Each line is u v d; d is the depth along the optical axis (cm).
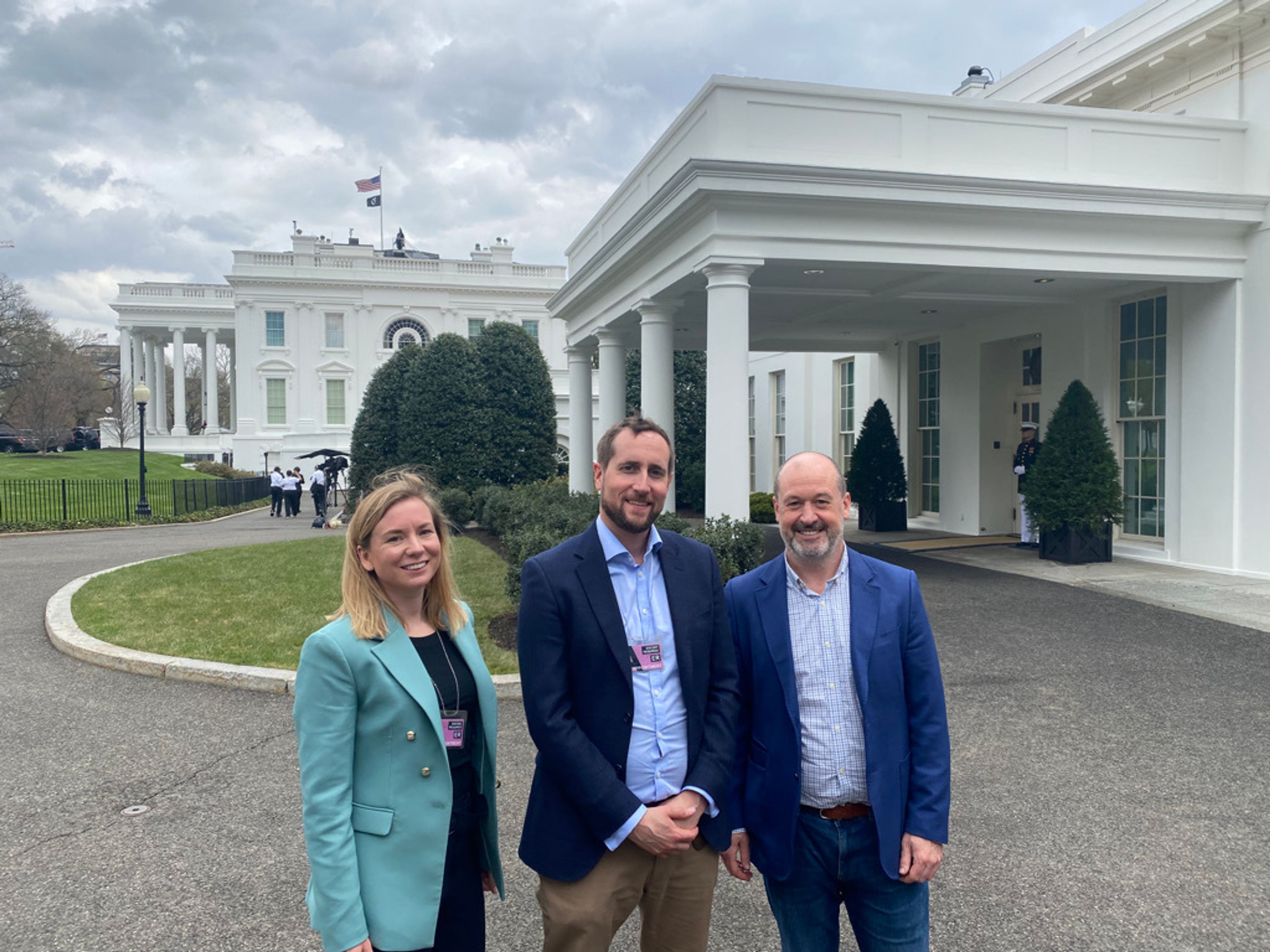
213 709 579
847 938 313
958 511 1480
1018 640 711
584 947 214
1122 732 506
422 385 1923
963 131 934
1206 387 1037
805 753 231
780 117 888
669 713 221
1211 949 293
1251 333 985
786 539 233
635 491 219
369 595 213
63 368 4944
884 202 880
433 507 220
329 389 4697
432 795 208
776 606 236
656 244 1041
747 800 239
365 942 196
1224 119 1002
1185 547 1070
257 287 4572
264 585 1028
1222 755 469
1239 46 1016
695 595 230
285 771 471
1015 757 471
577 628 216
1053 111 950
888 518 1520
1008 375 1435
